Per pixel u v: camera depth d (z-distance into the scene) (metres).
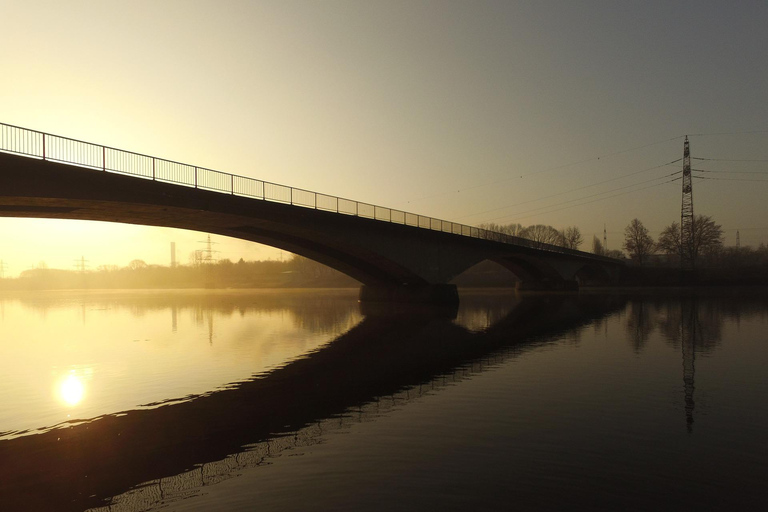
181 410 16.02
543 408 15.22
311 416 14.88
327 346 29.45
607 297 83.00
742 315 46.19
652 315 47.00
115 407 16.56
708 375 19.78
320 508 9.17
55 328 40.69
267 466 11.15
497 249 78.69
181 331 37.91
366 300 72.56
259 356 26.22
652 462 10.96
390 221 56.88
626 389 17.56
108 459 11.89
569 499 9.31
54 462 11.78
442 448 11.95
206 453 12.07
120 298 96.75
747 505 9.06
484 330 36.38
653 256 171.50
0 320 48.53
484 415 14.56
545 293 101.00
